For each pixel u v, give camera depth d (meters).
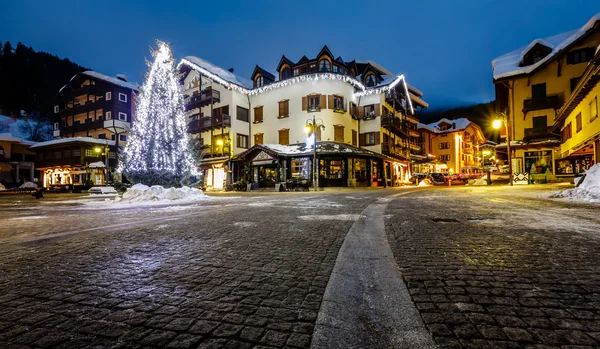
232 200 13.80
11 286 2.72
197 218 7.27
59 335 1.85
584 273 2.83
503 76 30.64
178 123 16.52
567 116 22.38
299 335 1.82
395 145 38.16
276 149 30.17
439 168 59.22
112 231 5.57
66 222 7.01
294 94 33.03
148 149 15.67
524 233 4.73
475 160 68.12
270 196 16.50
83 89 46.78
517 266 3.07
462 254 3.57
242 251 3.91
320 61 33.00
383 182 33.03
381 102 34.25
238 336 1.82
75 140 36.88
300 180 26.84
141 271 3.13
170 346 1.72
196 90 38.69
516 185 24.36
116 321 2.04
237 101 35.31
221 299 2.38
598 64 13.43
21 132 61.69
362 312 2.12
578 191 10.40
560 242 4.09
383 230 5.22
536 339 1.72
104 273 3.08
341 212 8.01
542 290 2.43
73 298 2.43
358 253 3.72
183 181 16.55
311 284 2.68
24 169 44.69
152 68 16.06
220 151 35.62
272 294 2.46
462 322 1.93
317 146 29.48
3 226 6.47
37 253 3.94
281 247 4.10
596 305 2.14
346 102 32.94
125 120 44.47
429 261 3.30
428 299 2.29
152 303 2.32
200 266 3.27
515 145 29.39
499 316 2.00
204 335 1.83
